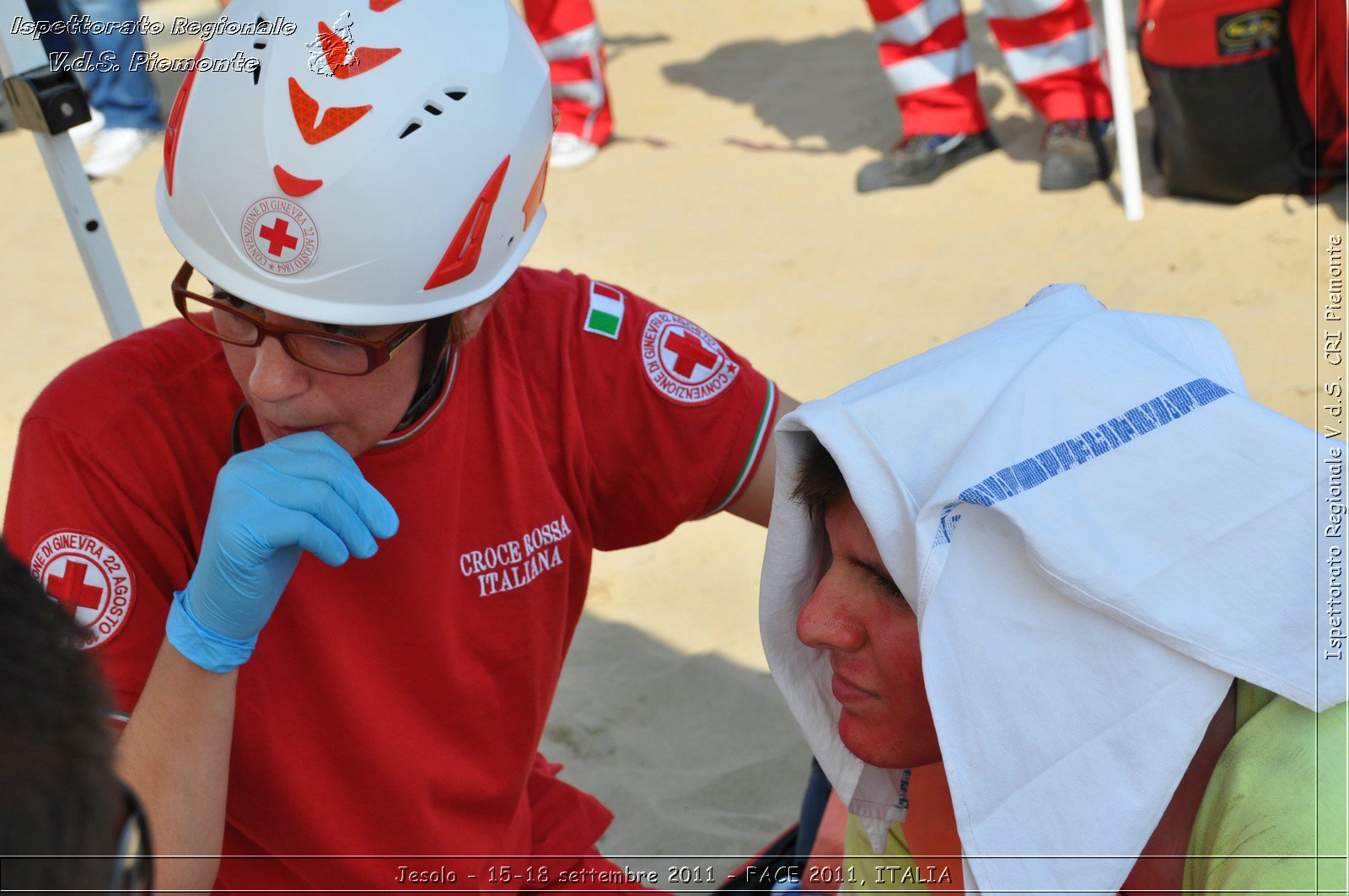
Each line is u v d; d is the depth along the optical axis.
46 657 0.54
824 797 1.68
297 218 1.15
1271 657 0.79
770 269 4.32
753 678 2.69
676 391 1.50
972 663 0.84
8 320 4.55
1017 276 4.01
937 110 4.76
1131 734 0.82
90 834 0.56
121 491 1.28
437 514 1.37
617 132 5.67
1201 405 0.83
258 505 1.16
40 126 1.88
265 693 1.36
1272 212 4.03
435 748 1.46
